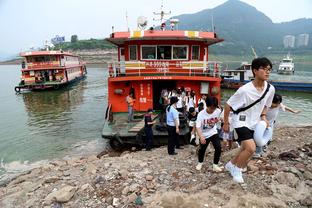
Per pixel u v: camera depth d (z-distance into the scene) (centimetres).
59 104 2453
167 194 493
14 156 1171
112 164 705
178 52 1430
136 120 1231
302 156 634
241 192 473
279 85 3272
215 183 524
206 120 554
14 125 1712
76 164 864
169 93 1247
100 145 1282
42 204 527
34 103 2533
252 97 419
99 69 9000
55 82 3362
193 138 967
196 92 1411
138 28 1491
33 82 3372
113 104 1394
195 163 662
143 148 1077
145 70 1409
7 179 932
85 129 1577
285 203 441
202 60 1459
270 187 484
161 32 1351
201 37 1343
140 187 541
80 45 15800
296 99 2720
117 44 1597
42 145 1306
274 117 623
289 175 514
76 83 4238
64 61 3597
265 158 630
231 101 442
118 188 546
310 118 1831
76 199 525
